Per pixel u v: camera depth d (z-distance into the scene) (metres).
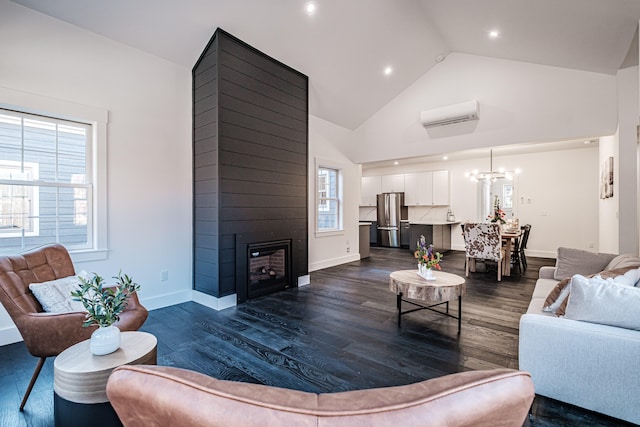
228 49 3.59
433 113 5.36
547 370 1.75
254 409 0.49
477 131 5.16
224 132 3.56
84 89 3.02
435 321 3.15
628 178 3.78
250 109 3.86
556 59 4.19
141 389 0.57
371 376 2.13
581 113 4.32
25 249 2.80
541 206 7.12
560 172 6.91
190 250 3.90
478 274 5.39
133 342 1.64
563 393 1.71
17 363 2.32
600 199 5.85
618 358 1.56
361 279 5.01
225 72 3.56
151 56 3.51
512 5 3.20
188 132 3.85
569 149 6.78
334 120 6.02
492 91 4.98
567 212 6.84
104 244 3.17
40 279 2.15
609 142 4.57
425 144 5.69
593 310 1.68
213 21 3.33
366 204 9.88
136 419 0.60
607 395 1.59
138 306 2.25
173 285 3.74
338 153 6.25
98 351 1.49
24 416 1.75
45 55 2.79
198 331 2.91
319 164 5.79
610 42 3.26
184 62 3.72
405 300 3.86
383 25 4.12
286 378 2.10
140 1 2.88
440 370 2.20
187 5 3.05
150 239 3.53
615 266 2.54
